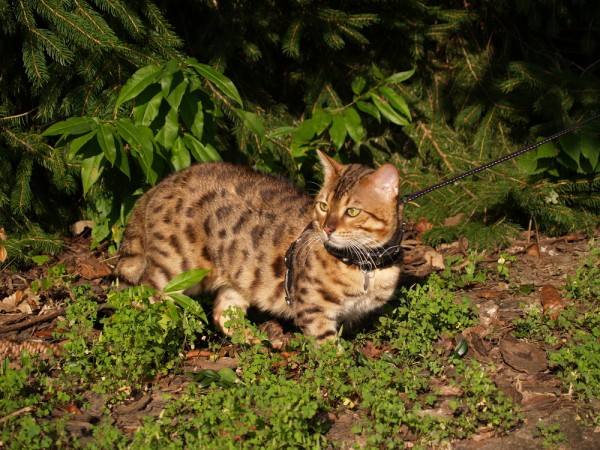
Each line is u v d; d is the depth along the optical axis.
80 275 2.44
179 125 2.47
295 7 2.65
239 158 2.67
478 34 2.90
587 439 1.96
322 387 2.04
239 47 2.70
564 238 2.59
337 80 2.82
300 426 1.91
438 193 2.71
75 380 2.06
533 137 2.71
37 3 2.37
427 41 2.84
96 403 2.02
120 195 2.53
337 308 2.14
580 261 2.42
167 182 2.25
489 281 2.41
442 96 2.85
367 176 2.12
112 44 2.37
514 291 2.36
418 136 2.81
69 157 2.29
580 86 2.68
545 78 2.68
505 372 2.11
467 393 2.04
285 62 2.83
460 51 2.86
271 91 2.83
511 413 1.97
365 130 2.81
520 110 2.78
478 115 2.81
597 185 2.58
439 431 1.94
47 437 1.91
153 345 2.09
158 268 2.22
